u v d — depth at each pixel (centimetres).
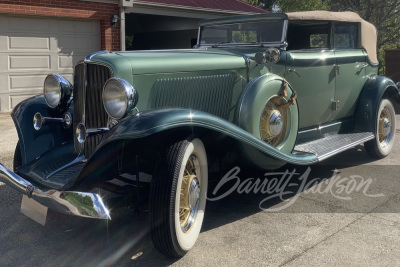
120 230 355
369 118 542
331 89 502
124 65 326
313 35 502
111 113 307
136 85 333
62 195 279
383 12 1947
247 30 480
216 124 312
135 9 1024
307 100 472
